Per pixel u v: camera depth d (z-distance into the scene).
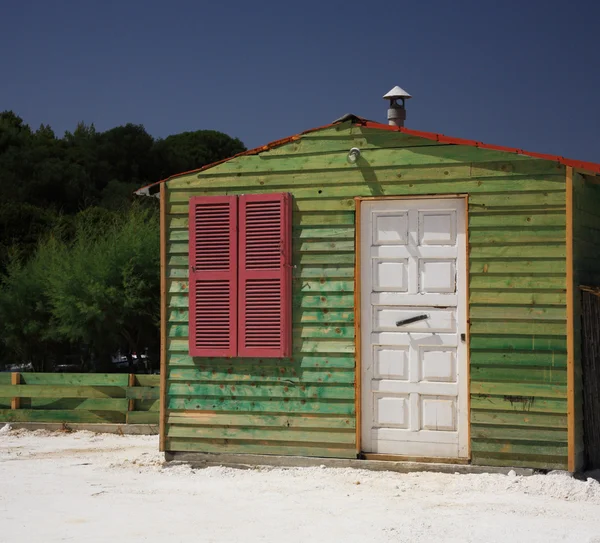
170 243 8.88
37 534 6.07
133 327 21.28
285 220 8.41
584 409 7.97
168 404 8.78
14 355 23.44
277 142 8.55
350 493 7.25
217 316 8.60
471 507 6.71
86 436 11.45
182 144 49.41
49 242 23.45
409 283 8.11
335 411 8.23
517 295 7.71
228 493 7.41
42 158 43.50
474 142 7.86
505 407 7.69
